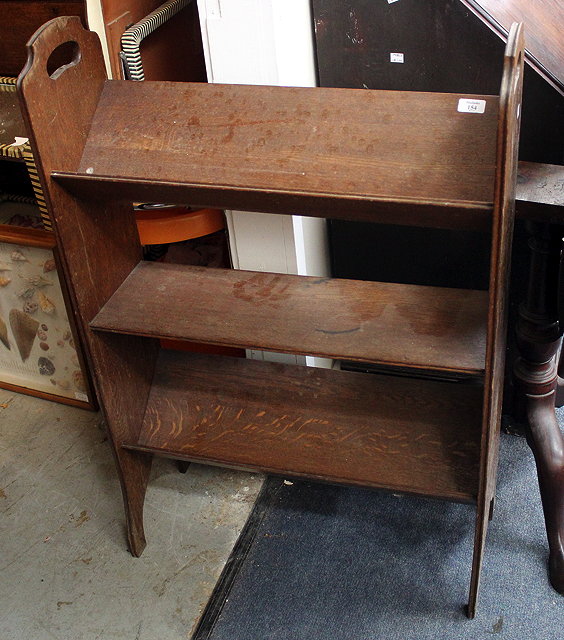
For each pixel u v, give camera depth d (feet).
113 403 6.95
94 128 6.19
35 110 5.58
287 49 7.00
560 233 6.49
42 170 5.77
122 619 7.00
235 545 7.59
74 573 7.44
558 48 6.84
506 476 8.03
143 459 7.48
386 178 5.52
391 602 6.96
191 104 6.08
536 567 7.14
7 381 9.64
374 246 8.54
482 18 6.82
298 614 6.92
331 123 5.76
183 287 6.78
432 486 6.48
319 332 6.18
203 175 5.89
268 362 7.45
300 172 5.71
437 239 8.22
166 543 7.66
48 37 5.61
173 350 7.69
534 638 6.59
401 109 5.63
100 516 8.00
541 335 6.93
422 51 7.18
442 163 5.44
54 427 9.11
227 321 6.38
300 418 7.09
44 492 8.30
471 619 6.78
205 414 7.33
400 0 7.00
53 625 7.00
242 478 8.27
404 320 6.18
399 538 7.50
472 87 7.20
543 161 7.09
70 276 6.24
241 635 6.79
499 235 4.97
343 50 7.47
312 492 8.05
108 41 8.04
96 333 6.60
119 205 6.73
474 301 6.25
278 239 7.67
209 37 6.87
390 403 6.97
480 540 6.36
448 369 5.80
